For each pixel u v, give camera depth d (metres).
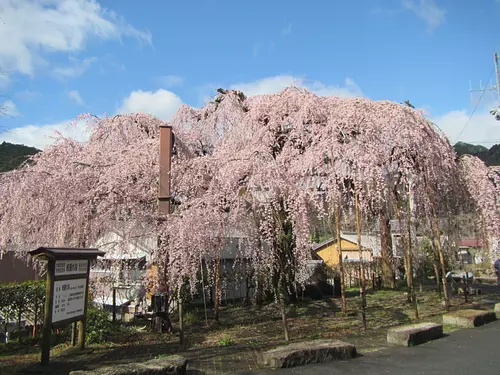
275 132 10.38
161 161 8.33
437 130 11.05
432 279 19.91
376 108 10.00
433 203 10.23
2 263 11.78
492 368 4.95
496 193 11.09
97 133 11.34
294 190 7.95
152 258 8.45
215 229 7.64
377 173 8.45
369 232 13.38
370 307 10.91
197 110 12.34
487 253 12.16
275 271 9.17
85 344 6.88
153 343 6.88
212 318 9.29
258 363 5.37
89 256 6.49
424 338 6.56
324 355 5.42
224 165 8.69
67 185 8.95
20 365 5.61
